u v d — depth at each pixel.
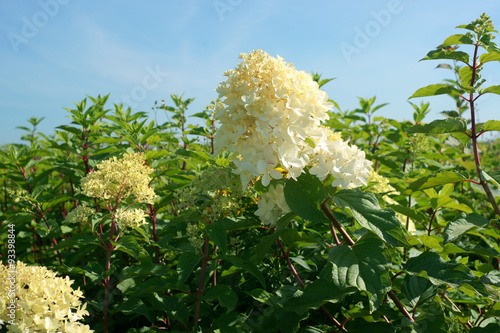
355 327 2.23
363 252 1.92
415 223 4.05
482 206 5.73
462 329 2.34
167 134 4.89
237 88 2.06
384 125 5.26
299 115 1.97
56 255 4.20
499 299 1.96
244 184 2.10
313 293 2.08
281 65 2.07
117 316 3.00
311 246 2.93
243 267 2.31
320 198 2.03
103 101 4.62
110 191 2.56
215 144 2.17
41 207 3.83
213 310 2.75
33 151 4.45
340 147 2.16
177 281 2.42
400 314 2.17
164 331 2.49
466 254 3.95
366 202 2.05
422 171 4.55
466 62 2.57
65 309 1.64
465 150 4.91
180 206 2.74
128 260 3.35
